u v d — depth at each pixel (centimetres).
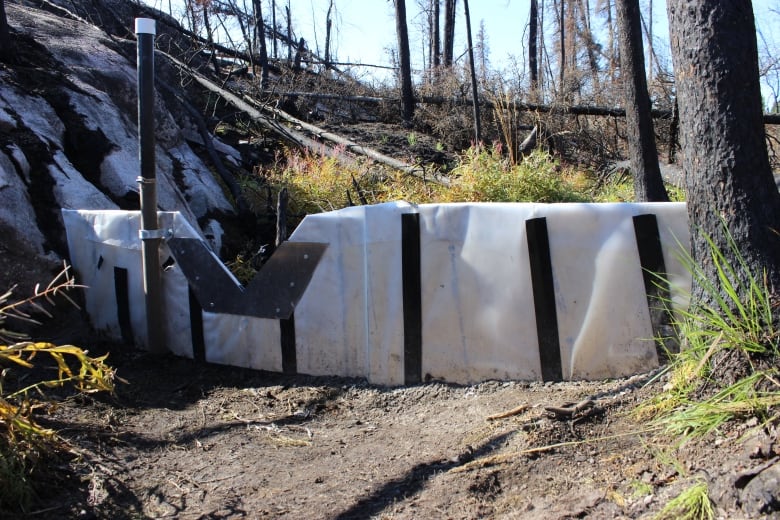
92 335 559
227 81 1474
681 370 381
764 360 343
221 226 823
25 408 370
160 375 508
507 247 448
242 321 512
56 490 339
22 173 590
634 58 900
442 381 465
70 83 754
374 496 337
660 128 1589
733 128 377
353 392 472
